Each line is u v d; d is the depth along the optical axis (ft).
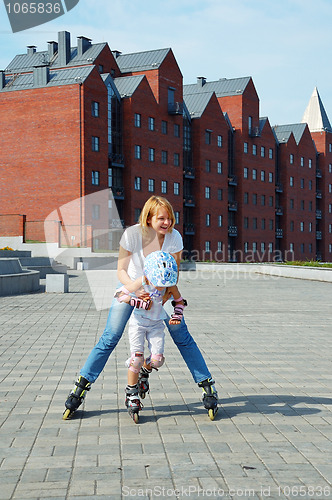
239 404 18.26
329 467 13.03
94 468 12.91
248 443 14.57
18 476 12.46
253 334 34.27
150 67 187.21
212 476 12.50
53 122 158.40
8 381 21.30
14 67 205.98
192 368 16.78
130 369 16.49
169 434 15.26
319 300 58.85
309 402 18.53
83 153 154.30
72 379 21.68
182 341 16.71
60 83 157.58
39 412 17.30
